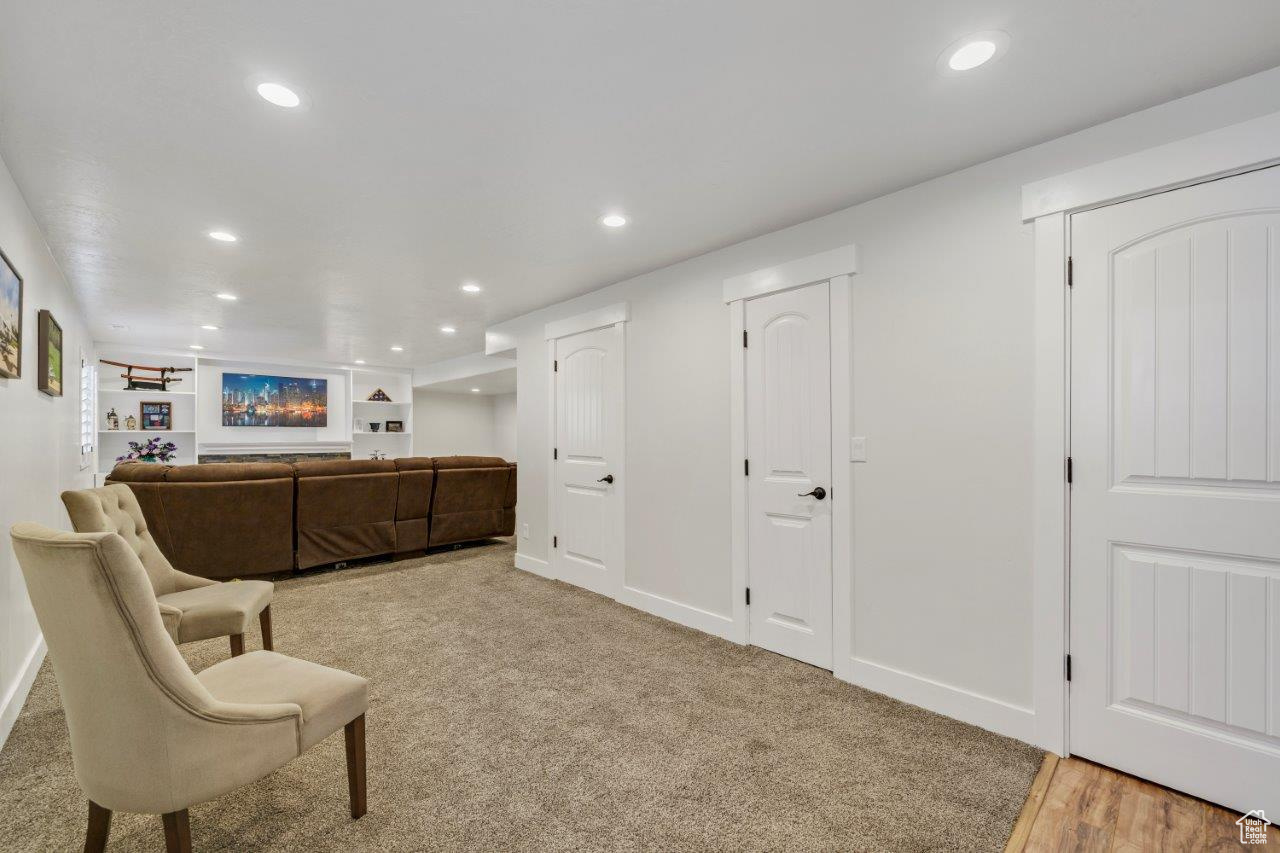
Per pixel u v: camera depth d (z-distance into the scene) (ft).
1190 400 5.78
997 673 6.97
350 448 26.86
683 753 6.54
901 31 4.78
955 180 7.38
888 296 8.04
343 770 6.22
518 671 8.80
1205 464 5.69
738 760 6.40
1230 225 5.57
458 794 5.79
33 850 4.99
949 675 7.38
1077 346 6.42
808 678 8.51
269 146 6.66
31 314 8.54
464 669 8.88
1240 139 5.43
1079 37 4.86
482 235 9.66
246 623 7.93
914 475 7.73
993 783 5.98
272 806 5.58
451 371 25.02
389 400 28.25
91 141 6.48
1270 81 5.34
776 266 9.37
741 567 9.91
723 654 9.45
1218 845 5.10
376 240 9.87
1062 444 6.47
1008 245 6.92
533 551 15.17
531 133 6.44
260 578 14.47
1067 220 6.48
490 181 7.64
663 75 5.39
